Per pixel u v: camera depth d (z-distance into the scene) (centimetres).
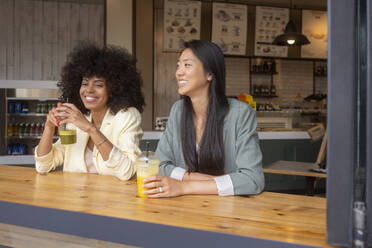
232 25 675
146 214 98
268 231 85
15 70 684
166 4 636
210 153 143
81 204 108
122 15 564
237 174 128
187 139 150
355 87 72
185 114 150
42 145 167
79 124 151
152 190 117
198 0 646
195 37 650
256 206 109
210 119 143
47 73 692
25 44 686
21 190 128
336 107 73
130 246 102
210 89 143
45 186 136
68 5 695
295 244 77
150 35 578
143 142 423
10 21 682
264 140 453
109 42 563
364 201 73
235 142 144
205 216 97
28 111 464
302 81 841
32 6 687
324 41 716
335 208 75
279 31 702
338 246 75
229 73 802
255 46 699
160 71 782
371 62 70
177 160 161
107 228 96
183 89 141
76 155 182
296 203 113
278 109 779
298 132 461
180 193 121
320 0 695
